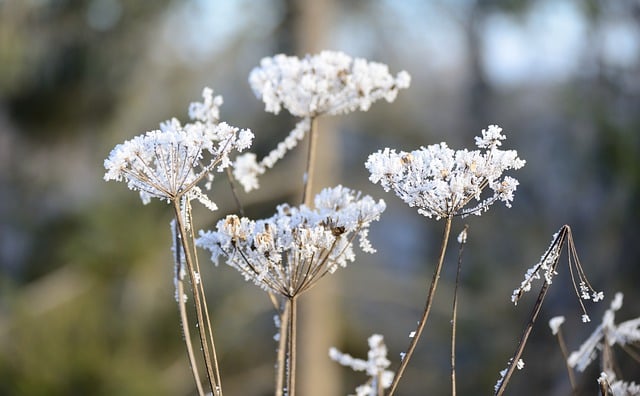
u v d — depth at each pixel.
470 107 8.48
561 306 6.75
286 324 1.13
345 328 7.20
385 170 0.88
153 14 5.67
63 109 5.69
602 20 6.89
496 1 7.73
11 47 5.45
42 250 5.76
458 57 8.49
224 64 6.07
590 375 3.59
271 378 7.04
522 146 7.71
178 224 0.88
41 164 5.95
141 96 5.99
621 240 6.30
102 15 5.63
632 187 6.26
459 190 0.84
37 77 5.59
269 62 1.28
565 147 7.00
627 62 6.81
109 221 5.61
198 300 0.88
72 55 5.60
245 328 6.95
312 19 5.56
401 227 8.09
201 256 6.15
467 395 7.05
